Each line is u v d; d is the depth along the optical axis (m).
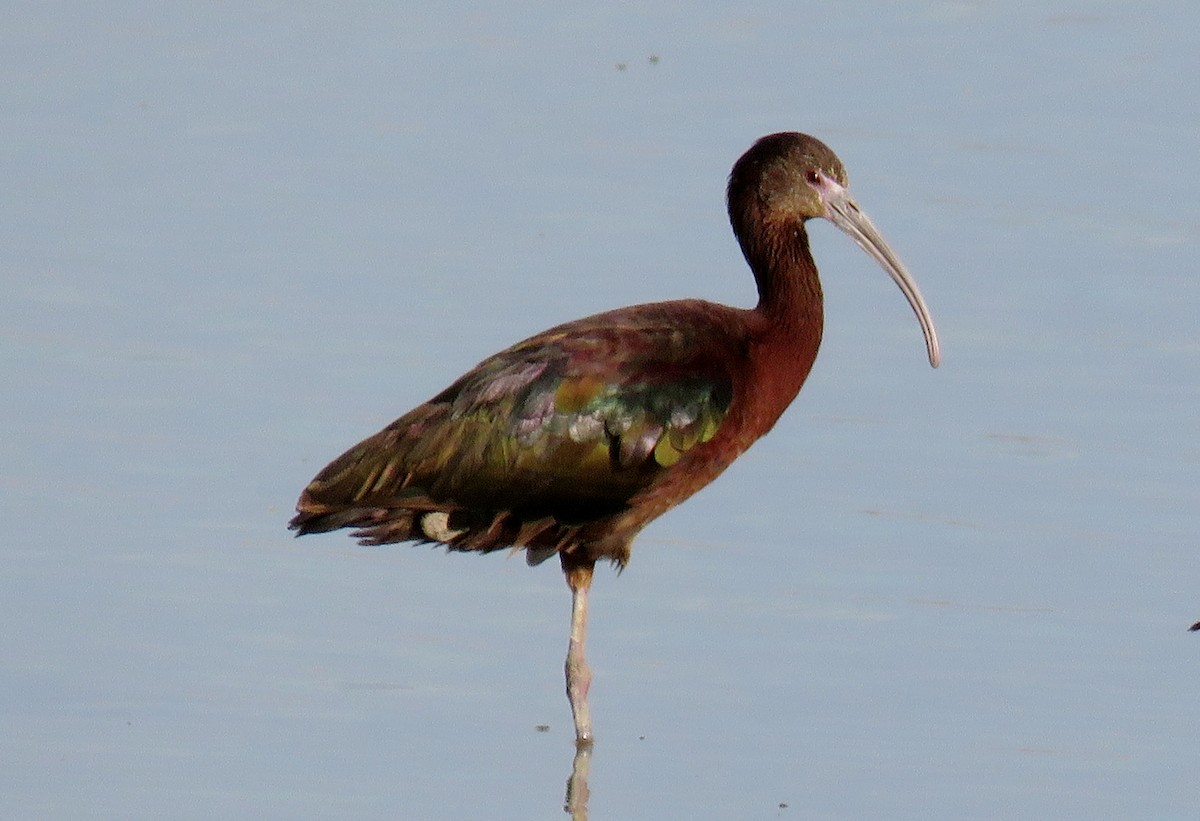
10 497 15.84
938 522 15.83
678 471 13.15
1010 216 21.56
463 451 12.78
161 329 19.12
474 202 22.14
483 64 26.08
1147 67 25.31
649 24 27.19
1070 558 15.23
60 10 27.77
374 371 18.33
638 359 13.06
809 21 27.02
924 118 24.09
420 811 11.72
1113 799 11.91
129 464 16.48
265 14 27.78
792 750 12.59
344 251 20.95
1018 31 26.48
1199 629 13.31
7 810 11.48
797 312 13.85
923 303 14.53
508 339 18.94
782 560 15.30
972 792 12.02
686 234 21.19
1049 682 13.47
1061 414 17.64
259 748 12.44
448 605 14.66
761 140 14.31
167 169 23.14
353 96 25.20
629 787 12.14
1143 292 19.94
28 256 20.75
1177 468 16.66
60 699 12.92
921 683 13.48
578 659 13.07
